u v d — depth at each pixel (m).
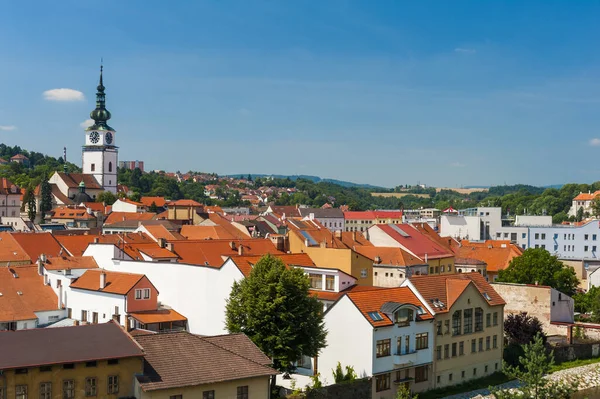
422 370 108.88
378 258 160.75
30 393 66.88
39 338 72.12
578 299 171.38
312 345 95.62
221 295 118.75
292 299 94.31
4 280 129.62
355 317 101.62
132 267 135.62
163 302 128.62
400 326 104.06
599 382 124.88
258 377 76.69
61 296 129.88
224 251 153.62
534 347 77.75
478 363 118.81
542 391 75.31
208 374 74.00
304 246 161.62
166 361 74.50
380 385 101.50
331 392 93.88
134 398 71.12
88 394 69.56
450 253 182.50
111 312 120.62
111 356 70.06
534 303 149.88
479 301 119.19
